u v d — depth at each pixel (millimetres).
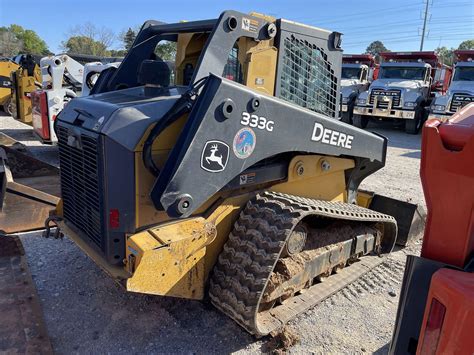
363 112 15430
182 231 2596
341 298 3467
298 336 2889
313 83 3494
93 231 2885
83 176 2883
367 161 3811
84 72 8102
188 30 3193
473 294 1490
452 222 1723
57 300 3238
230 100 2438
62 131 3111
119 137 2490
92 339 2824
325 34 3496
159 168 2570
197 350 2760
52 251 4027
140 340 2832
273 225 2719
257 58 2977
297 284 3064
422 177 1764
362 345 2895
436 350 1602
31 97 8203
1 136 5715
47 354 2531
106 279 3549
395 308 3367
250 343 2852
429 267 1773
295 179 3236
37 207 4188
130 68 3588
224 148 2486
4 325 2766
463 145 1624
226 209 2873
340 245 3447
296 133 2871
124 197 2572
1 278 3334
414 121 14633
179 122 2621
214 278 2814
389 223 4016
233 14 2736
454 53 13953
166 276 2518
